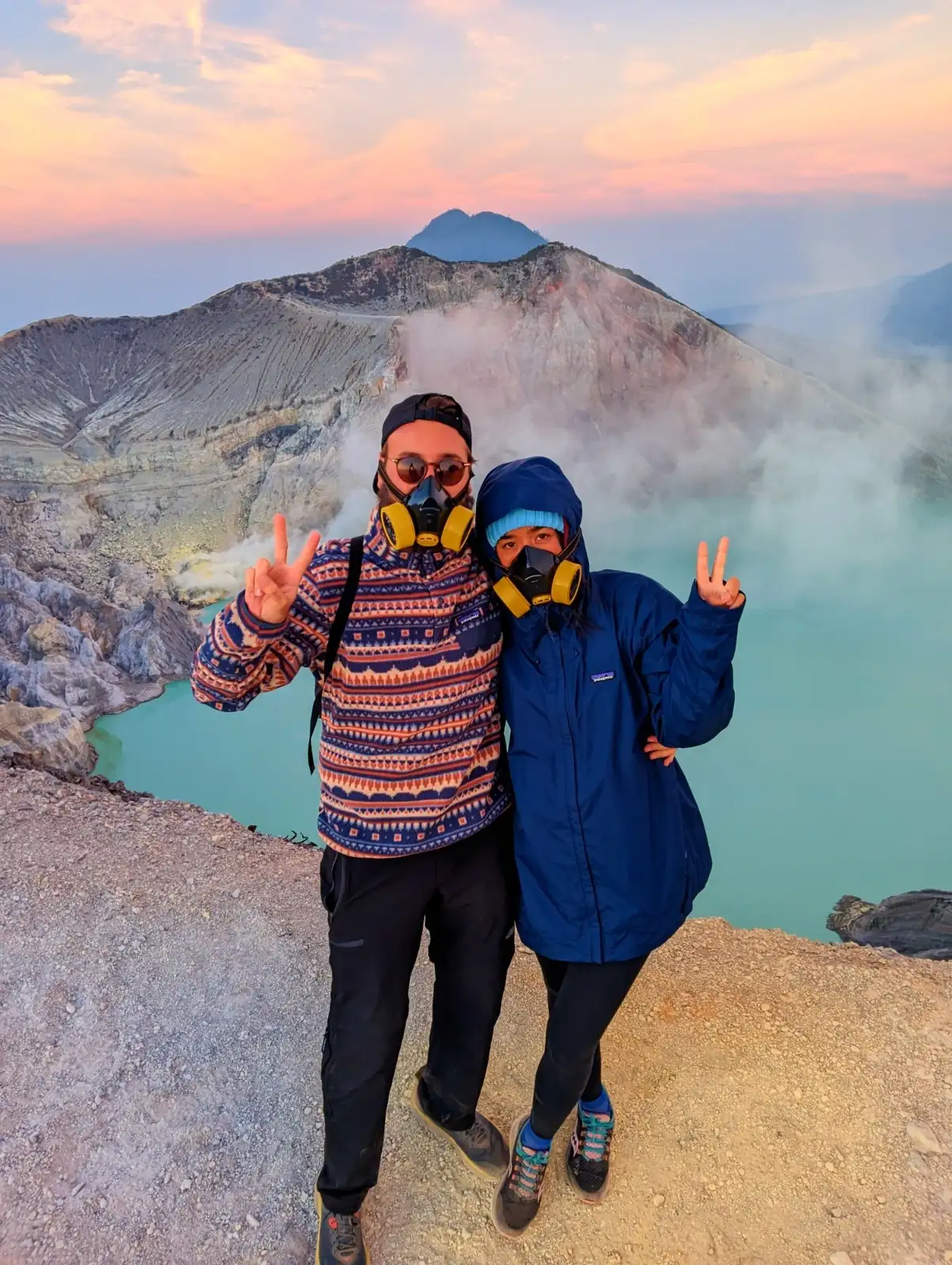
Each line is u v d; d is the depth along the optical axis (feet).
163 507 267.80
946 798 176.55
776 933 12.83
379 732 6.29
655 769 6.81
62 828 15.07
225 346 338.54
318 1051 10.00
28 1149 8.87
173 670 190.49
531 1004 10.77
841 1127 8.73
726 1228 7.76
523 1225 7.61
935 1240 7.57
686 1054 9.77
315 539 5.82
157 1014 10.64
